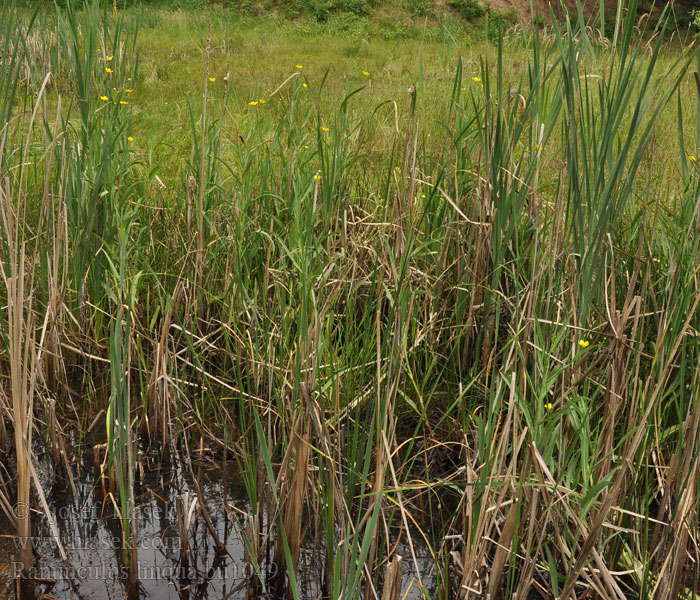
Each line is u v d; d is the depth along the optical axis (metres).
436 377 3.70
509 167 3.41
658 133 5.76
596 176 2.78
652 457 2.83
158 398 3.34
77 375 3.89
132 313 3.47
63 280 3.64
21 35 3.43
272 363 3.21
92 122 4.05
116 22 4.25
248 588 2.64
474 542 2.34
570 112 2.68
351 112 6.11
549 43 3.42
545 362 2.75
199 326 3.95
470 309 3.54
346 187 4.38
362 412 3.26
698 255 2.80
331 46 16.98
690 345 2.87
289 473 2.64
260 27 19.38
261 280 4.06
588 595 2.49
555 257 2.97
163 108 8.39
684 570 2.60
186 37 15.53
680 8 14.14
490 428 2.45
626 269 3.53
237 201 4.24
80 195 3.82
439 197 3.95
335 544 2.69
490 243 3.53
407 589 2.58
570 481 2.56
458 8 20.48
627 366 2.98
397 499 2.87
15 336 2.53
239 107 7.73
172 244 4.44
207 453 3.36
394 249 3.71
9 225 2.60
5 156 3.49
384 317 3.94
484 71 3.44
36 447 3.36
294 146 4.42
